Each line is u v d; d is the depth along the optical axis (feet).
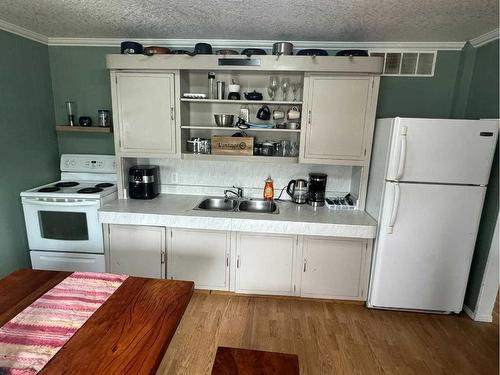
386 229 7.61
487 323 7.85
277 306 8.35
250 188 10.02
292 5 6.31
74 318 3.80
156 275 8.57
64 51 9.52
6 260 8.33
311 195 9.27
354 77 7.95
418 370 6.27
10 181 8.35
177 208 8.59
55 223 8.52
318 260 8.20
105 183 9.87
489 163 7.11
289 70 7.91
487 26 7.27
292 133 9.54
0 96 7.90
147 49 8.13
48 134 9.70
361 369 6.24
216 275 8.50
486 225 7.67
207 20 7.38
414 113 9.14
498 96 7.45
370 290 8.19
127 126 8.71
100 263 8.61
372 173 8.41
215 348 6.69
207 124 9.59
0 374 2.94
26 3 6.54
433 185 7.31
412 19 6.97
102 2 6.43
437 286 7.83
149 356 3.23
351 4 6.19
